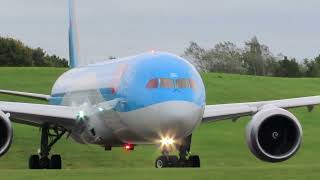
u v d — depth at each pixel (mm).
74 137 88812
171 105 73688
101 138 84000
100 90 83562
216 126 170125
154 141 77312
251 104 81625
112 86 80938
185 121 73625
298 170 53344
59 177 49594
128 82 78188
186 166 81312
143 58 79125
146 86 76375
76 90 91000
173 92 74750
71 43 114875
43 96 102188
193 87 75750
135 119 77062
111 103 80312
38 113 80188
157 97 74875
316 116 189500
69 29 115812
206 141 150125
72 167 116750
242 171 52562
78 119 83750
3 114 70062
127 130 78938
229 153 137500
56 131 88625
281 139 73000
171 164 78438
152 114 75000
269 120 72625
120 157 126250
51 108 81875
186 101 74062
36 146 135625
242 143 149125
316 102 81625
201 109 75438
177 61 78438
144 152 131625
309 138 156875
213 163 126500
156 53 80125
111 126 81500
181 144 80875
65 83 96438
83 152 129000
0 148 69562
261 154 71500
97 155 126875
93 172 53406
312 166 59156
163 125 74125
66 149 130500
